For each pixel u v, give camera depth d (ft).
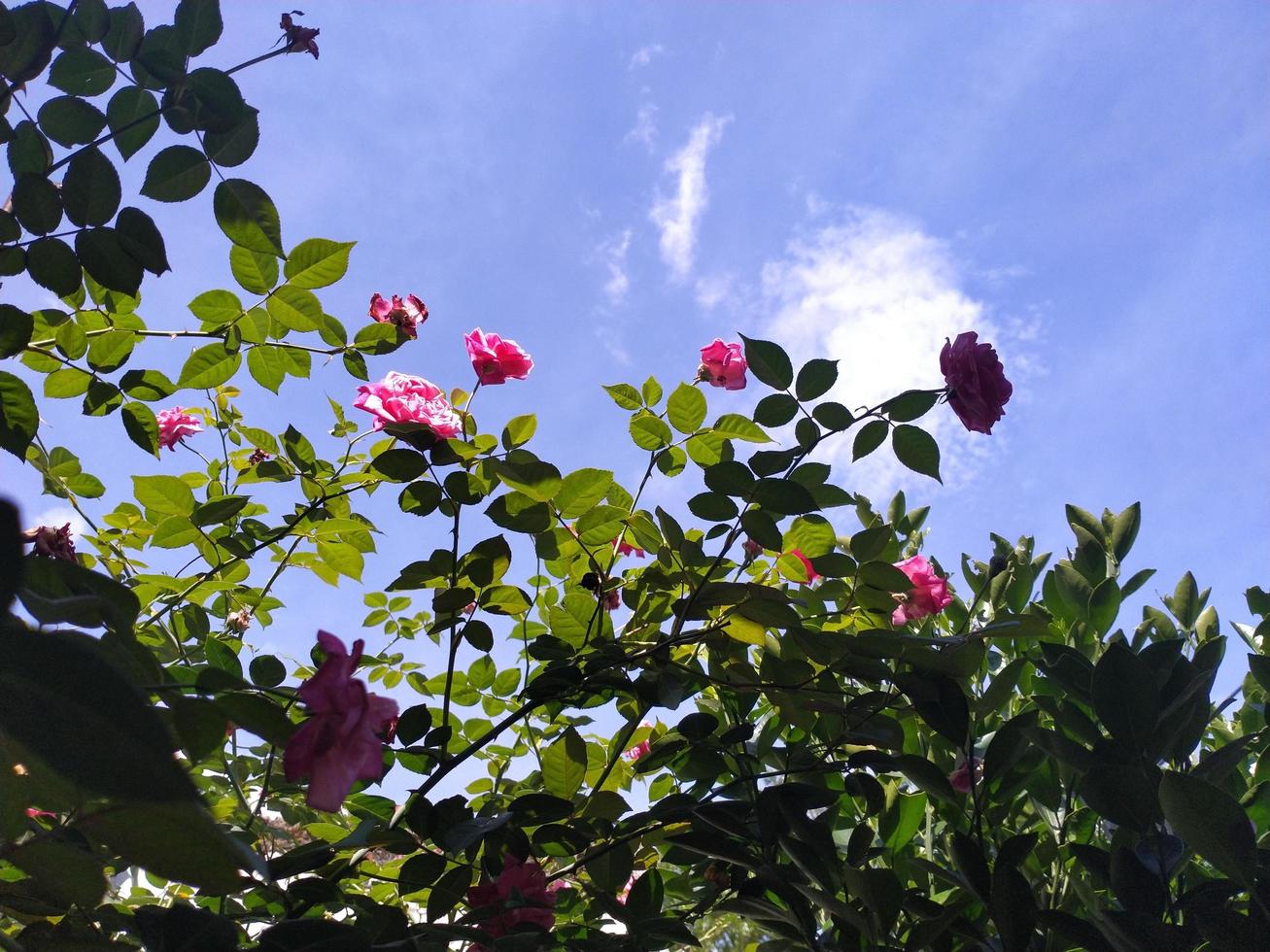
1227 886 3.98
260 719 3.04
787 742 6.70
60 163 4.72
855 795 5.72
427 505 6.20
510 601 6.46
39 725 1.89
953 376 5.90
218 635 8.79
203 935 3.10
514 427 6.77
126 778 1.90
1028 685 6.74
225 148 4.85
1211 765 4.53
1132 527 6.95
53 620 2.78
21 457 4.96
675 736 6.08
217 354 6.61
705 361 8.01
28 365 6.31
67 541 6.56
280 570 8.20
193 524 6.82
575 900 6.61
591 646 5.96
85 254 4.54
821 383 5.68
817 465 5.76
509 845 5.30
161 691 3.07
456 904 5.19
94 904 2.78
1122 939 3.83
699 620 6.12
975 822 5.24
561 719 7.43
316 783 3.06
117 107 4.77
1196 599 6.68
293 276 6.12
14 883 3.45
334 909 5.70
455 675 7.24
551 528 6.47
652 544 6.42
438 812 4.97
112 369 6.36
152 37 4.80
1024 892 4.32
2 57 4.36
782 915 5.34
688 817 5.42
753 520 5.52
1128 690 4.47
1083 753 4.51
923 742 6.71
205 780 7.13
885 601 5.83
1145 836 4.37
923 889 6.53
